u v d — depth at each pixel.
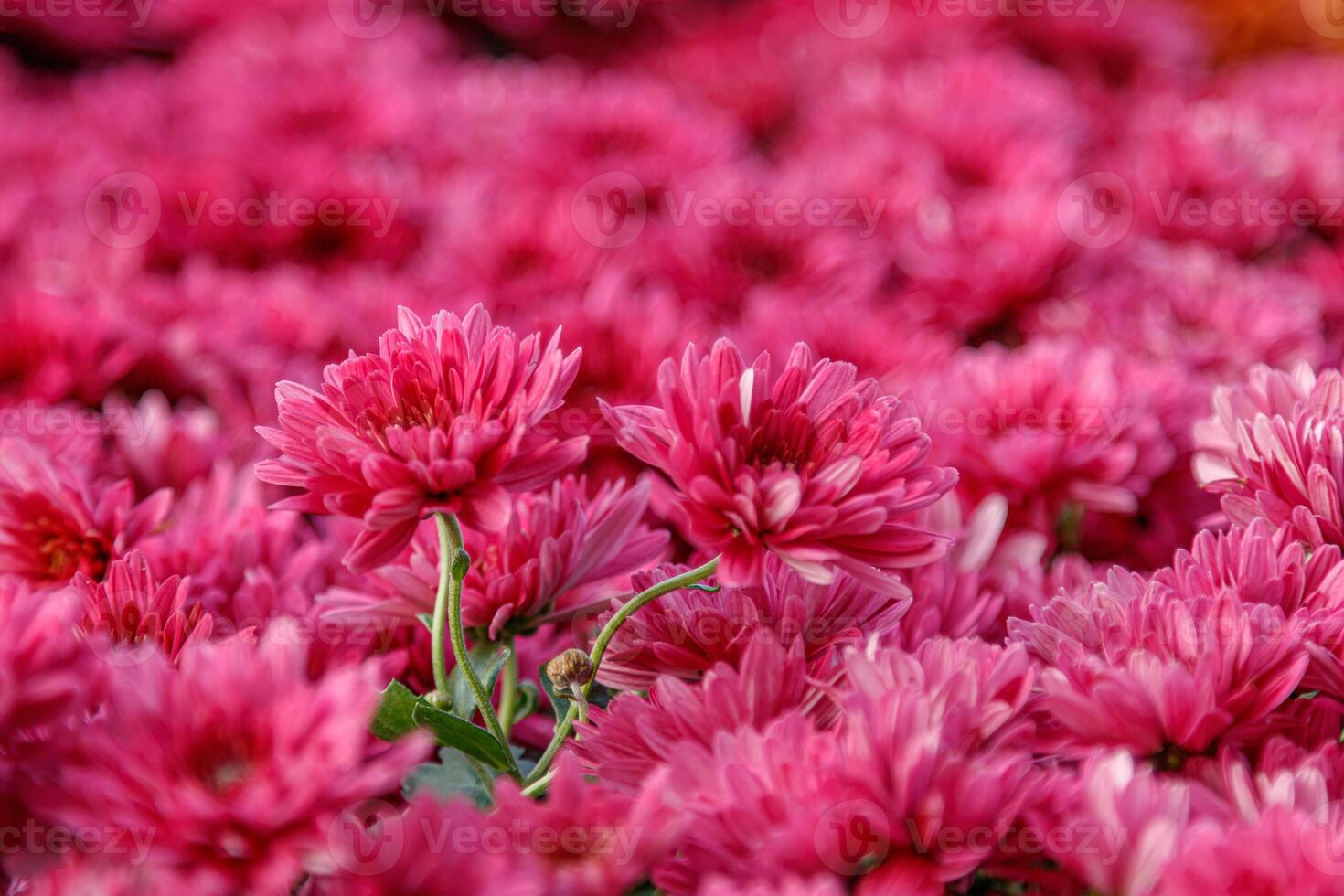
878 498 0.53
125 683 0.50
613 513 0.59
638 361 0.70
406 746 0.49
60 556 0.60
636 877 0.51
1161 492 0.68
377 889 0.49
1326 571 0.56
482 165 1.05
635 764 0.54
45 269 0.86
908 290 0.83
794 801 0.51
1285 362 0.73
